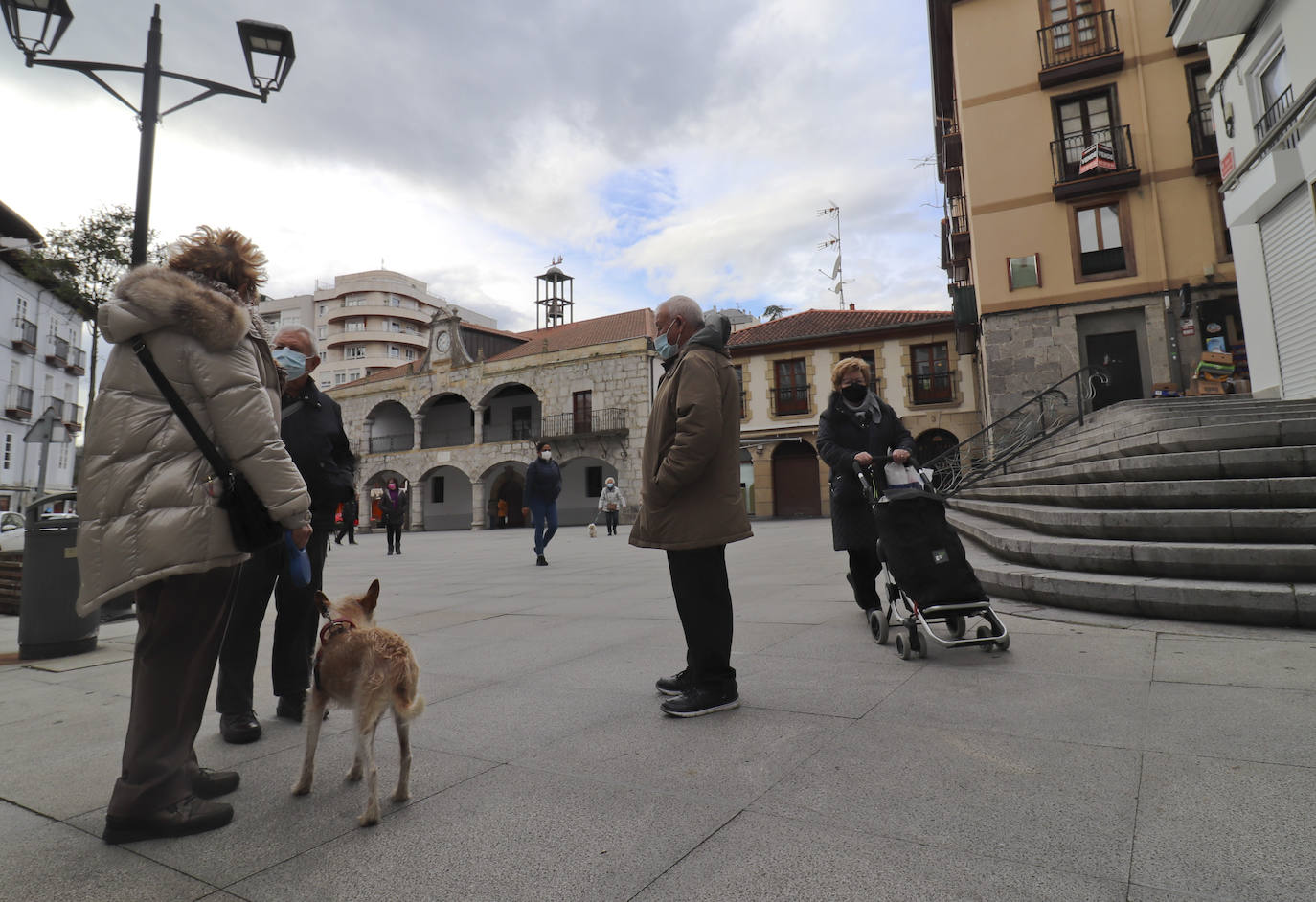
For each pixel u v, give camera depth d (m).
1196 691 2.94
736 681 3.14
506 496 38.41
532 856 1.87
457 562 12.61
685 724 2.89
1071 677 3.25
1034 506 7.66
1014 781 2.18
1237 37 11.43
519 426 37.97
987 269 18.75
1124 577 4.75
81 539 2.07
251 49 7.83
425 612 6.21
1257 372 11.30
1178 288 16.92
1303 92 9.14
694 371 3.07
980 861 1.73
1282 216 10.45
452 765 2.55
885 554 3.93
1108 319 17.70
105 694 3.79
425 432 41.75
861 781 2.24
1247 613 4.02
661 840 1.93
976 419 26.31
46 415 11.36
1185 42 11.28
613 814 2.10
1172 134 17.30
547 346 35.94
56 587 4.82
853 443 4.28
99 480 2.06
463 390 37.31
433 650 4.56
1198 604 4.16
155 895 1.75
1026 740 2.51
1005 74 18.97
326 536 3.37
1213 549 4.47
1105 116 18.06
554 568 10.51
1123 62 17.66
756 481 29.64
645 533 3.13
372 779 2.11
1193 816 1.90
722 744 2.64
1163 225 17.23
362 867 1.86
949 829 1.90
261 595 3.01
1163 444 6.59
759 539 15.18
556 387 34.38
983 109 19.14
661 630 4.93
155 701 2.10
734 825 1.99
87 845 2.04
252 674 3.02
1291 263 10.33
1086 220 18.05
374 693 2.15
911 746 2.52
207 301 2.09
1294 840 1.75
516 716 3.10
